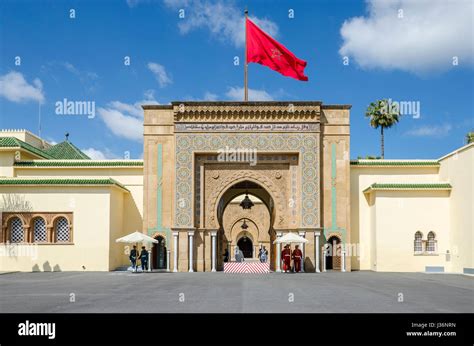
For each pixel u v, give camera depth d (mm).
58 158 42469
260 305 14148
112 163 34812
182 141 32469
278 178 32750
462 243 29922
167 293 17531
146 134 32844
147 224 32281
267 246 54375
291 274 29109
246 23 34312
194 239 32188
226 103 32531
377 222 31812
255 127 32531
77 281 23094
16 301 15250
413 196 31922
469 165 29078
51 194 31094
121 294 17219
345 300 15453
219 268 33281
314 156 32375
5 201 31078
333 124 32875
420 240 31812
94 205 30938
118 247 32938
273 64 33562
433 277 26562
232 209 54781
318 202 32031
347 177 32594
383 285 21234
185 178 32281
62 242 30797
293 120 32531
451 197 31641
